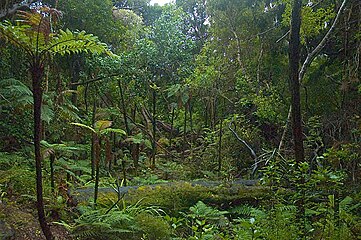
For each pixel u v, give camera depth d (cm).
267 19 1284
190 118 1170
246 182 704
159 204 557
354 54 988
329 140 940
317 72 1145
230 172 933
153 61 1053
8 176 482
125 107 1103
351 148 673
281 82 1217
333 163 628
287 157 915
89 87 1072
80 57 1044
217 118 1256
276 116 1100
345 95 983
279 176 441
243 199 602
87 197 527
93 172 660
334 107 1090
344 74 989
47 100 720
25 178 497
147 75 1061
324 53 1113
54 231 416
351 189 564
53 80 922
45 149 490
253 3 1314
